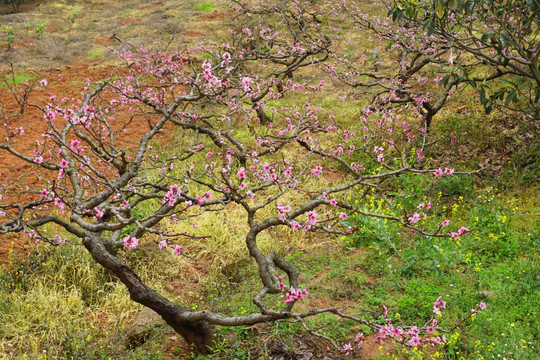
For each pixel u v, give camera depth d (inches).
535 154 353.1
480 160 362.6
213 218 319.0
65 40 780.0
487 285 249.3
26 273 272.8
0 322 242.2
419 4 276.7
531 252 268.7
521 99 405.4
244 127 457.4
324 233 311.3
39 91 591.8
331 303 248.7
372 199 317.4
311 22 629.9
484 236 286.0
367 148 357.4
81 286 266.2
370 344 220.5
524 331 216.7
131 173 208.2
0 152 434.3
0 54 705.6
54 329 238.1
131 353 224.8
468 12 307.7
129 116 521.0
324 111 485.1
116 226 173.2
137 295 212.8
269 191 349.4
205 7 890.1
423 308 235.8
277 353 216.7
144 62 475.5
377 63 585.9
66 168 189.8
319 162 387.9
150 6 946.1
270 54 430.6
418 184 321.4
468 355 211.0
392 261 275.7
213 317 195.6
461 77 302.7
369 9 681.0
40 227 309.0
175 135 461.4
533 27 512.1
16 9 1033.5
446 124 408.2
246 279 275.4
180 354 224.4
